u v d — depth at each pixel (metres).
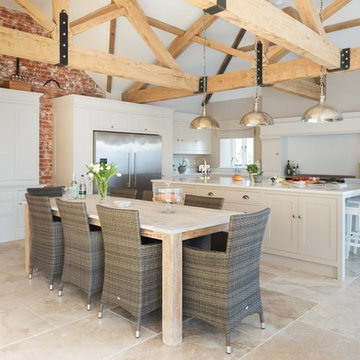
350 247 4.86
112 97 6.98
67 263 3.15
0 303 3.05
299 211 3.98
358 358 2.21
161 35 6.02
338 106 6.61
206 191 4.87
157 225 2.51
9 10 5.52
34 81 5.91
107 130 6.18
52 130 6.17
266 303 3.06
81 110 5.82
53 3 3.94
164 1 5.34
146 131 6.80
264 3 2.90
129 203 3.50
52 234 3.36
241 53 5.59
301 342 2.41
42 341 2.42
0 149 5.18
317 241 3.85
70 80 6.39
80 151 5.82
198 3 2.37
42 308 2.95
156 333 2.54
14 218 5.38
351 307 2.99
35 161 5.56
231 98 8.42
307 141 7.34
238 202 4.53
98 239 2.95
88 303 2.92
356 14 5.28
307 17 3.73
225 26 6.00
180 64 6.84
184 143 8.25
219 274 2.31
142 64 4.91
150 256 2.53
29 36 3.69
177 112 8.04
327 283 3.58
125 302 2.57
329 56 4.03
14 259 4.39
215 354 2.27
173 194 2.88
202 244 3.13
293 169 7.46
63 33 3.96
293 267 4.09
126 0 4.97
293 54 6.47
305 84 6.20
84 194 4.05
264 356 2.24
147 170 6.77
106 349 2.32
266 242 4.27
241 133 8.28
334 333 2.54
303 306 3.00
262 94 7.68
